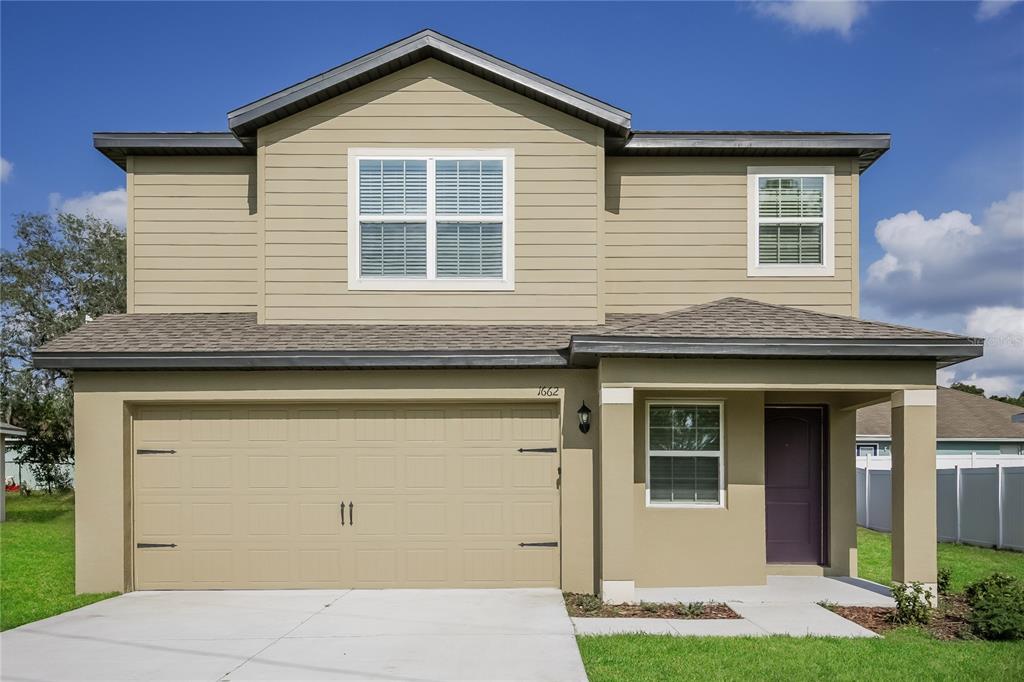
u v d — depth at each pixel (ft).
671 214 38.09
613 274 37.86
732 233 37.99
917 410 30.14
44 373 100.53
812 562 36.63
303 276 35.60
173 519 33.40
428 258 35.68
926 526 29.78
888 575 38.37
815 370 30.45
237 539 33.32
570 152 35.88
